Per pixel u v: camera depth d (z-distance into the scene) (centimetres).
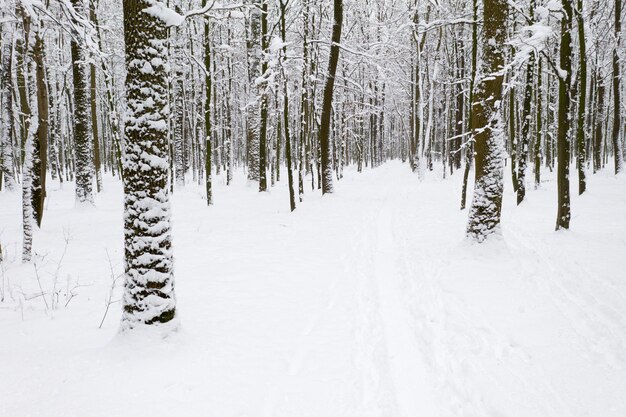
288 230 1220
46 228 1245
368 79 3419
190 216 1493
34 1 764
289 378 426
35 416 345
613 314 573
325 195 1866
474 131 898
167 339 466
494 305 621
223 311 602
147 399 375
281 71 1477
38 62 909
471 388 418
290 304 637
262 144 2055
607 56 2608
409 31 2900
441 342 516
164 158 462
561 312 589
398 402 394
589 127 2866
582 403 390
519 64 929
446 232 1142
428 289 704
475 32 1441
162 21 456
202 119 2709
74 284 729
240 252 968
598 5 1532
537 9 1034
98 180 2319
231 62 3041
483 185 891
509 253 862
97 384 395
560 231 1020
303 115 1753
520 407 387
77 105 1580
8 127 2092
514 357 476
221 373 426
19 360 441
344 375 436
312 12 1912
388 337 529
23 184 841
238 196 2033
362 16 3083
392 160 6506
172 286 479
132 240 460
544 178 2395
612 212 1282
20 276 772
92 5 1783
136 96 445
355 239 1094
